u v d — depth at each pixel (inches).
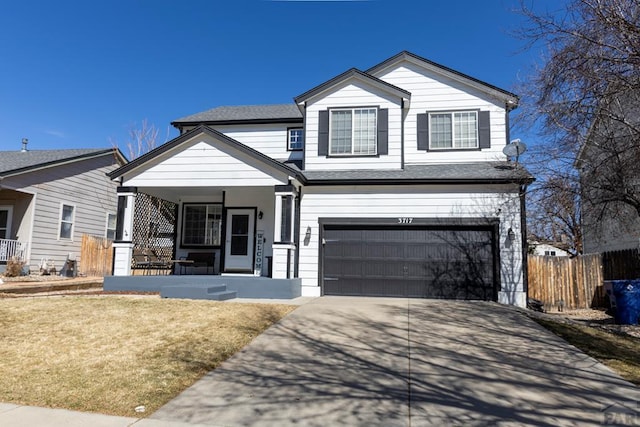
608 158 316.2
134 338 257.4
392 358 231.0
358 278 455.2
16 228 589.6
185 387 187.2
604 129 320.8
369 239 458.6
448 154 500.1
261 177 442.6
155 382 190.4
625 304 379.6
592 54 283.6
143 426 146.6
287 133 591.8
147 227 539.8
